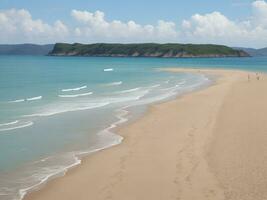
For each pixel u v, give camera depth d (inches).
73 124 1037.8
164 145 814.5
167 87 1998.0
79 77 2753.4
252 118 1040.8
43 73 3154.5
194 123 1019.3
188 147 788.0
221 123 995.3
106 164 700.7
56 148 807.7
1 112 1210.0
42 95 1654.8
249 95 1528.1
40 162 716.0
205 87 1947.6
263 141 797.9
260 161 669.3
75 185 599.8
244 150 740.0
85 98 1561.3
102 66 4596.5
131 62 6023.6
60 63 5428.2
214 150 753.0
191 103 1365.7
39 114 1178.6
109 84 2198.6
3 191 578.6
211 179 600.7
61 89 1910.7
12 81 2322.8
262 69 3848.4
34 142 851.4
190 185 582.2
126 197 547.8
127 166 684.1
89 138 891.4
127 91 1814.7
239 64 5285.4
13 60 6638.8
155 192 562.3
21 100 1487.5
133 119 1109.1
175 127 983.0
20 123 1042.1
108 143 847.7
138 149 792.3
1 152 773.9
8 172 661.9
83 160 727.1
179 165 677.3
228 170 634.8
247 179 589.9
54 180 623.5
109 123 1051.9
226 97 1480.1
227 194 540.7
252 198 520.7
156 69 3868.1
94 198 547.8
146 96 1617.9
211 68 4045.3
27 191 578.6
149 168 668.7
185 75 2938.0
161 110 1242.6
